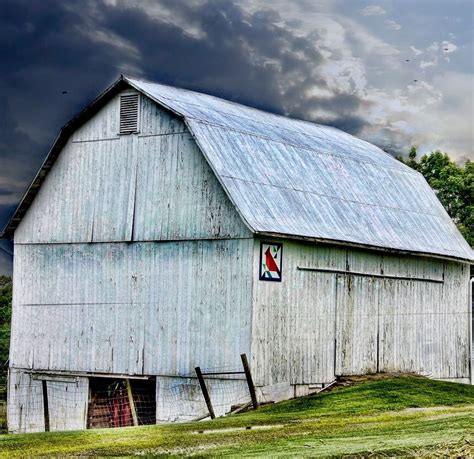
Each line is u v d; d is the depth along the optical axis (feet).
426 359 121.60
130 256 104.37
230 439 68.69
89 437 72.08
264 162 104.83
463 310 129.59
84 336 107.24
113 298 105.29
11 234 115.34
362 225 111.04
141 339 102.42
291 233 96.84
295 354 100.07
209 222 98.32
